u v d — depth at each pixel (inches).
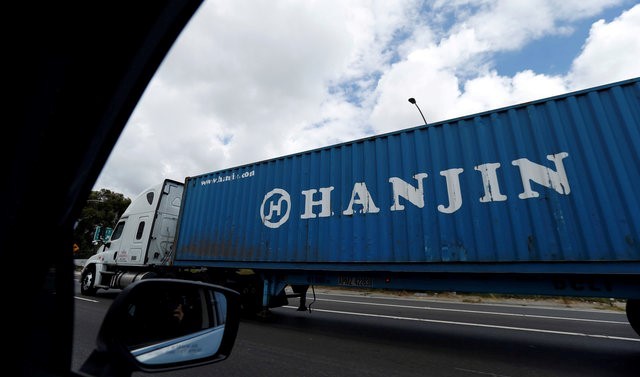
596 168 158.1
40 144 27.1
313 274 241.8
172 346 47.2
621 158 154.4
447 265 182.4
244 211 279.1
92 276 390.6
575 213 157.6
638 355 180.9
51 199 28.6
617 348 196.4
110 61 28.5
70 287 32.9
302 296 310.8
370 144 227.8
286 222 250.5
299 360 161.5
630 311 187.6
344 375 142.4
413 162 208.2
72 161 29.0
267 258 252.1
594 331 250.5
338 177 235.6
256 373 142.5
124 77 29.7
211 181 315.0
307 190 247.3
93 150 30.9
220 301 56.1
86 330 197.6
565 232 157.6
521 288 174.1
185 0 29.1
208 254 290.5
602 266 148.2
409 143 212.8
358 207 219.9
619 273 144.5
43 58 25.8
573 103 169.9
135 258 338.6
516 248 166.9
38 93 26.1
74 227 34.2
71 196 30.3
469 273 186.5
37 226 28.1
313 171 249.0
